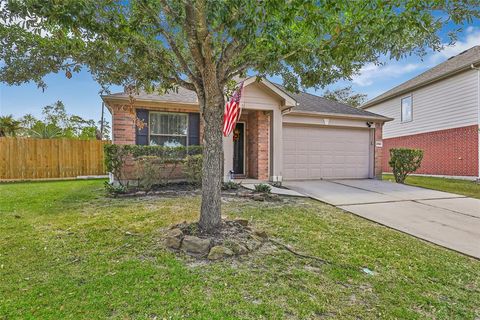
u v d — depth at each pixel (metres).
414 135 16.64
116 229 4.49
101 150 13.26
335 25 3.54
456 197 8.26
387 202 7.41
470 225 5.46
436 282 3.12
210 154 4.11
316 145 11.69
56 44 3.80
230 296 2.60
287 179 11.25
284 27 3.35
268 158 10.27
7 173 11.74
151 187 8.49
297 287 2.84
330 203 7.09
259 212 5.80
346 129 12.16
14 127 17.53
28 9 2.69
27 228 4.53
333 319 2.36
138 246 3.77
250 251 3.66
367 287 2.93
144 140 9.36
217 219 4.12
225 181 8.73
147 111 9.39
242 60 4.25
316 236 4.45
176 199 7.11
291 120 11.09
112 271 3.03
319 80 4.52
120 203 6.57
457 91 13.95
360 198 7.82
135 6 3.49
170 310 2.36
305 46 3.79
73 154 12.83
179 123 9.87
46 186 9.71
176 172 9.16
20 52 3.79
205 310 2.37
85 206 6.22
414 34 3.71
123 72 4.39
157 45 4.25
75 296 2.54
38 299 2.48
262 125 10.26
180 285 2.76
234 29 3.05
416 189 9.50
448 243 4.46
